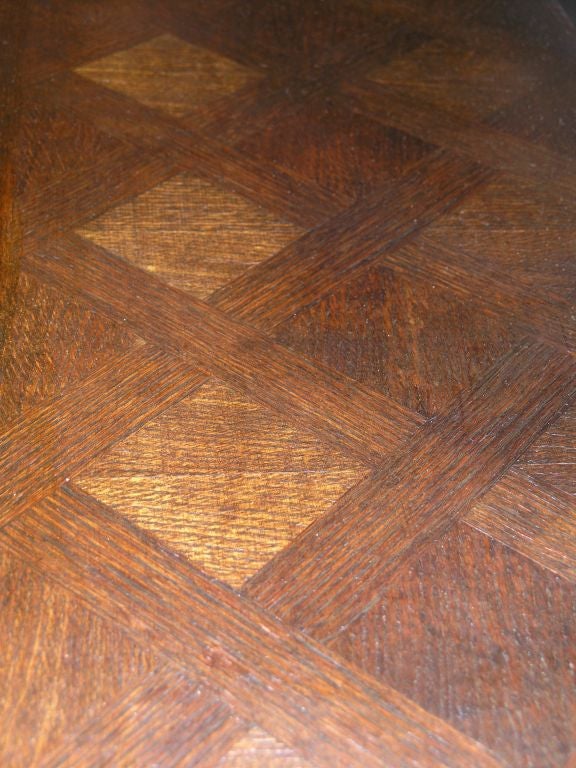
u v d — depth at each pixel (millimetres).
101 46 684
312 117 641
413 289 540
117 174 594
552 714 393
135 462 460
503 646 410
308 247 559
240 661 402
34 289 526
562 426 482
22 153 602
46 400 479
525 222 581
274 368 499
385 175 604
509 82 677
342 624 413
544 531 444
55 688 392
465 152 623
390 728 388
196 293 532
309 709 391
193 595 419
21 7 709
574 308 535
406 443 473
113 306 521
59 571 423
